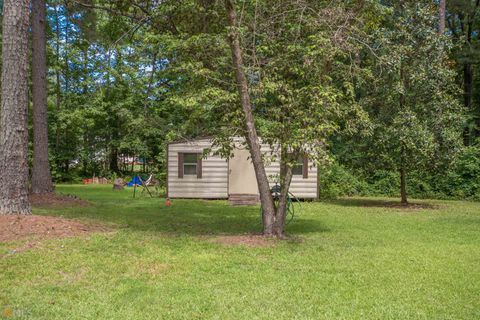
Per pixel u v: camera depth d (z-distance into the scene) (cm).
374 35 1004
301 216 1209
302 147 778
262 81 788
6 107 830
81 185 2705
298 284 523
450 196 1942
